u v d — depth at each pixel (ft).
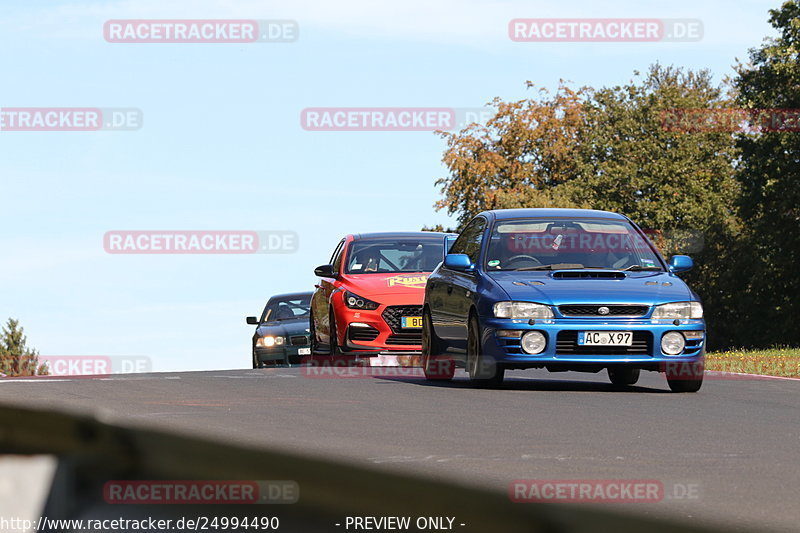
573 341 137.28
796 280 574.15
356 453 73.67
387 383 148.46
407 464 68.03
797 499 55.31
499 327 137.90
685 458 72.38
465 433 87.56
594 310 137.59
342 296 200.85
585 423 96.12
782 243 558.15
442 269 164.66
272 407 111.14
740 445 80.38
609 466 67.97
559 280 142.31
